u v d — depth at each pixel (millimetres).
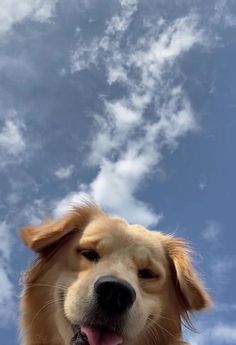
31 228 477
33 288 450
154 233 497
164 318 448
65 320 420
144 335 430
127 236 463
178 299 469
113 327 405
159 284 451
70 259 445
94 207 496
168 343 445
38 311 441
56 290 433
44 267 455
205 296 465
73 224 473
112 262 434
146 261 452
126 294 405
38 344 436
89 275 421
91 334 400
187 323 467
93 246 449
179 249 484
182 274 466
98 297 405
